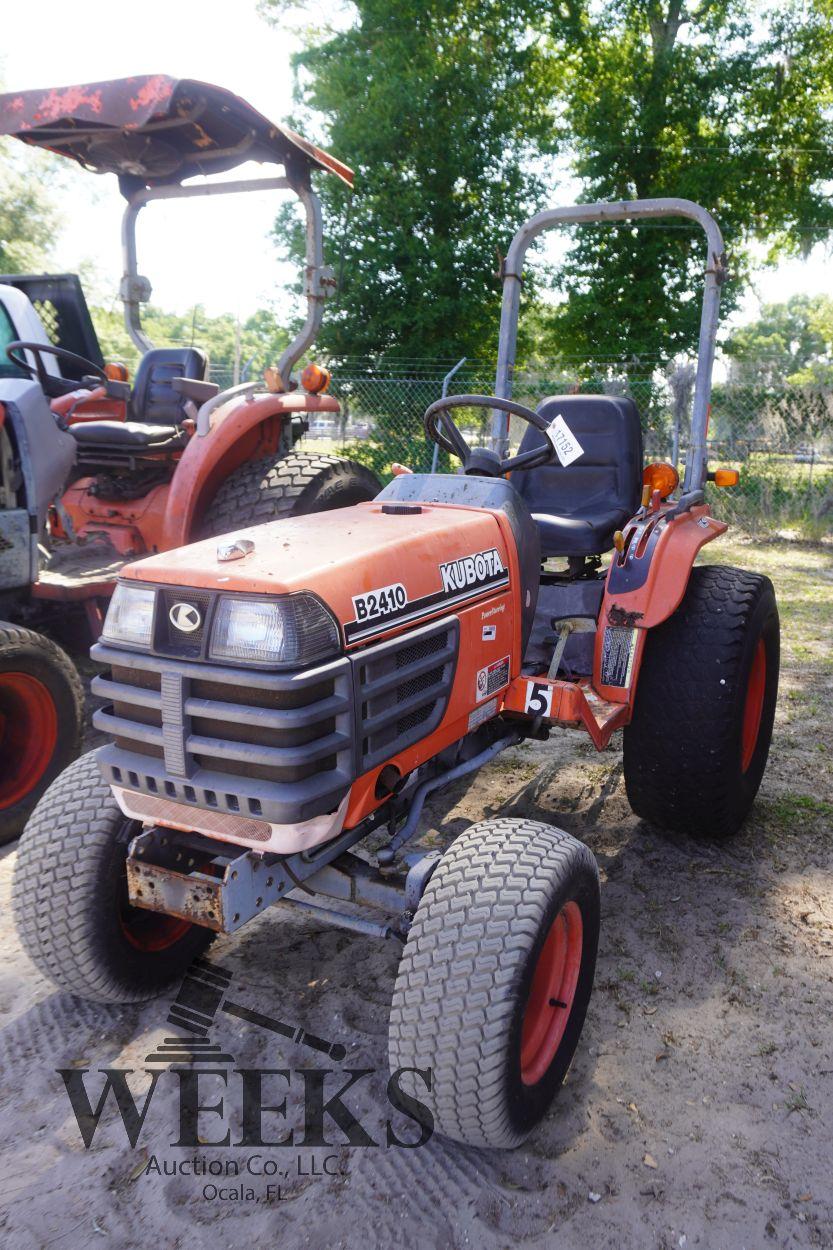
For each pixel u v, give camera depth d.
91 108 3.71
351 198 15.34
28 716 3.39
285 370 4.66
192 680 1.86
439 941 1.84
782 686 5.32
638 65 18.02
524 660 3.24
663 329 17.25
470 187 15.82
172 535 4.25
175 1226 1.79
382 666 2.00
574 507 3.63
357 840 2.29
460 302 14.97
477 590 2.39
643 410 13.39
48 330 6.41
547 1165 1.95
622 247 17.70
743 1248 1.75
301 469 4.27
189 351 5.52
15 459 3.75
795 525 11.93
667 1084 2.19
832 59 18.20
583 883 2.08
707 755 3.03
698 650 3.03
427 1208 1.84
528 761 4.18
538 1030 2.06
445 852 2.08
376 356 15.31
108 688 1.97
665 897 3.02
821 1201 1.86
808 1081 2.21
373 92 14.94
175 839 2.13
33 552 3.82
